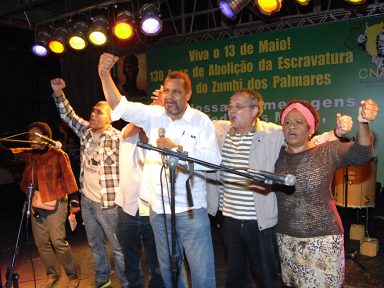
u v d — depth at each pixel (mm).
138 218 3096
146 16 4219
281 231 2398
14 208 7598
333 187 5133
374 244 4555
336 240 2244
